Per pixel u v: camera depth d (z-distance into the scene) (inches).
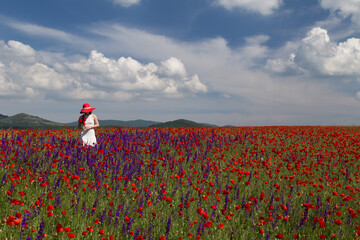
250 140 548.1
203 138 548.1
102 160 303.3
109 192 219.6
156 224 175.0
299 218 198.4
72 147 337.1
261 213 203.2
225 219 191.0
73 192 207.3
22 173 231.1
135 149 343.9
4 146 304.8
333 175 351.6
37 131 506.0
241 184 277.7
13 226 142.0
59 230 126.0
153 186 235.3
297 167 326.0
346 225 198.5
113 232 159.9
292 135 671.1
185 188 254.4
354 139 611.5
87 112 380.8
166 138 484.4
